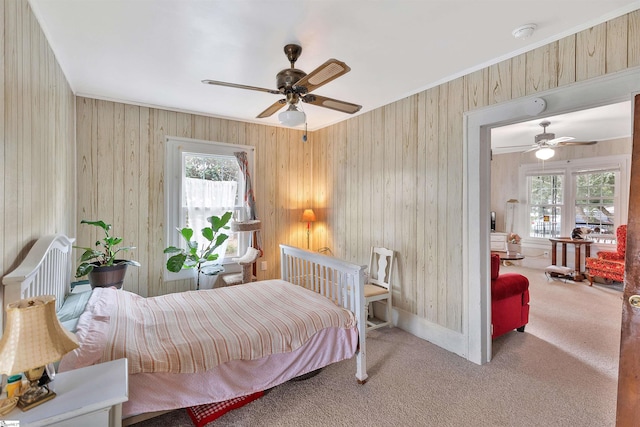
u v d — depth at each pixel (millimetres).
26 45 1622
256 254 3803
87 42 2135
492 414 1970
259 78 2764
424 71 2625
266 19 1874
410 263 3178
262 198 4293
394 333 3180
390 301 3299
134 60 2410
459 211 2691
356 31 2018
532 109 2160
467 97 2611
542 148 4445
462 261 2674
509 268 6344
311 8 1771
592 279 5043
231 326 1932
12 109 1436
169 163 3633
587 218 5754
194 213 3805
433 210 2922
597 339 3033
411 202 3148
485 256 2572
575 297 4375
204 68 2561
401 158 3254
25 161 1620
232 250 4070
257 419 1931
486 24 1938
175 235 3678
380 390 2225
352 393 2191
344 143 4070
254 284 2879
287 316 2098
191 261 3717
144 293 3516
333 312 2203
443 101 2809
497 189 6988
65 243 2408
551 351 2791
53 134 2211
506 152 6801
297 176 4570
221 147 3963
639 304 1613
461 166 2662
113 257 2863
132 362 1484
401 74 2689
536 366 2535
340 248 4168
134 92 3096
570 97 1999
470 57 2377
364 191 3754
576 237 5559
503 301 3004
